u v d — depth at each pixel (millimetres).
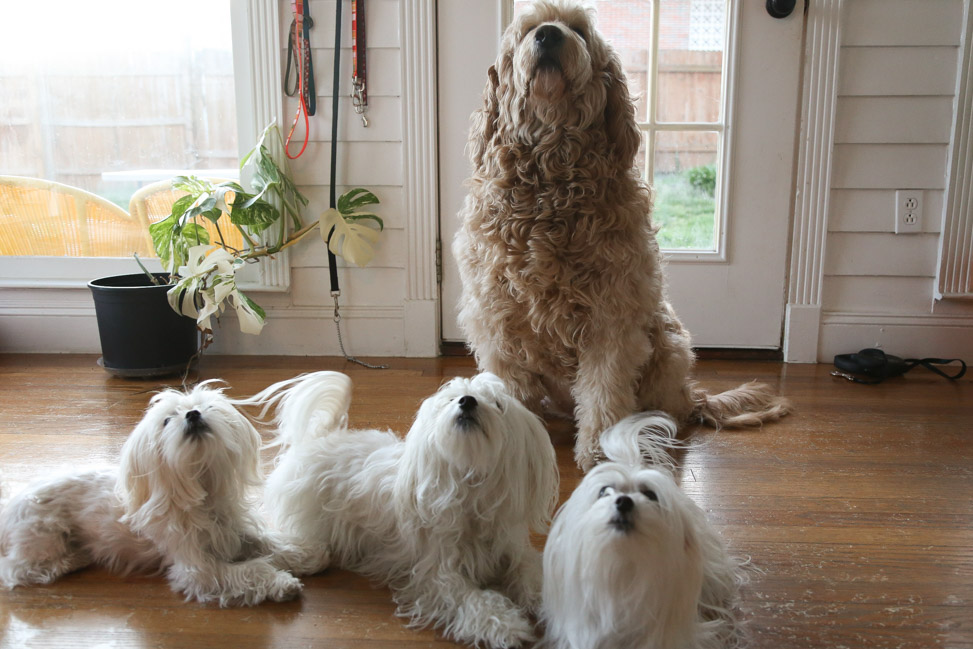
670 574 1079
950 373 2803
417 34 2740
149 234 3041
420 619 1251
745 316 2953
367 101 2814
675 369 2139
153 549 1374
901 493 1790
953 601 1334
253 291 2930
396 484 1294
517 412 1274
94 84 2996
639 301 1954
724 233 2877
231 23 2803
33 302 2996
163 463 1266
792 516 1669
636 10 2760
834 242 2855
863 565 1458
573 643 1122
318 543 1440
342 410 1637
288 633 1223
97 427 2162
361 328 2990
